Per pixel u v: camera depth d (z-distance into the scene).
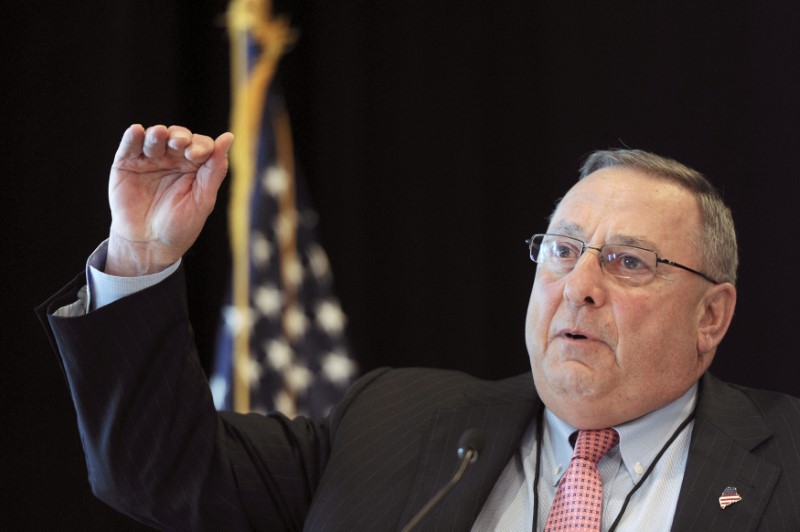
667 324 5.79
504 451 5.93
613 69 10.11
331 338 9.90
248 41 10.17
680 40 9.98
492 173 10.28
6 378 8.78
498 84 10.35
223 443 5.98
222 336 9.70
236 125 10.05
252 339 9.71
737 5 9.87
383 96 10.38
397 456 6.03
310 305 9.94
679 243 5.93
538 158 10.20
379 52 10.42
